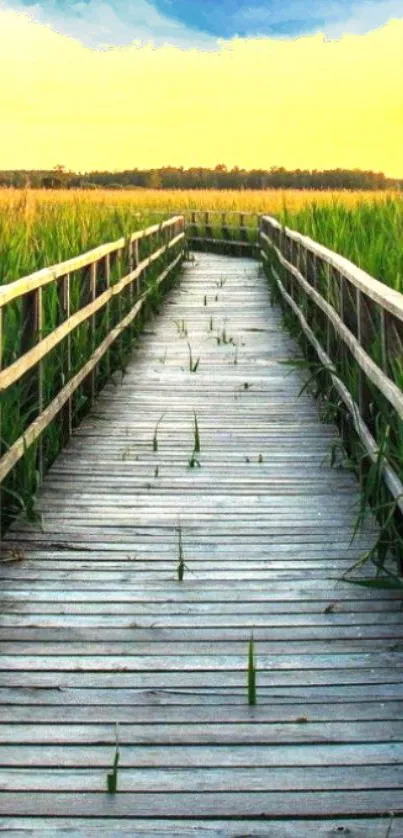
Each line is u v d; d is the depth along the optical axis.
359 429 5.02
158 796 2.52
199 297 14.67
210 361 9.34
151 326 11.63
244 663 3.29
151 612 3.70
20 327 5.11
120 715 2.93
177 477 5.54
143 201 27.44
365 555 4.11
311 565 4.19
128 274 9.72
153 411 7.25
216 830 2.39
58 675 3.18
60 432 6.10
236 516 4.85
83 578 4.04
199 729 2.85
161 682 3.14
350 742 2.78
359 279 5.04
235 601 3.81
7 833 2.38
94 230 10.10
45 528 4.64
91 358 6.94
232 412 7.23
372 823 2.42
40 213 9.97
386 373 4.41
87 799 2.51
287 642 3.44
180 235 18.70
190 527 4.68
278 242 14.09
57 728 2.85
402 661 3.28
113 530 4.63
